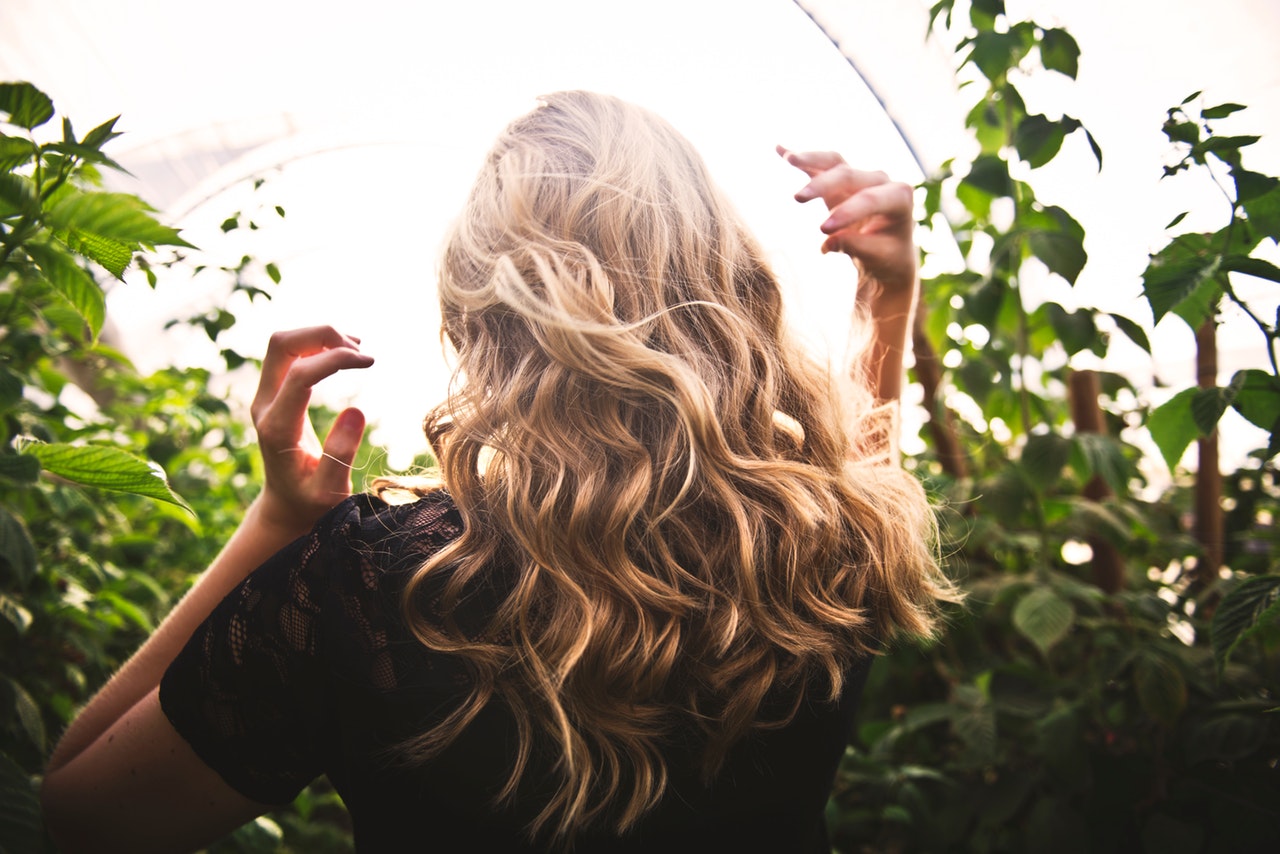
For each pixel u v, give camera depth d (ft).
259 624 1.74
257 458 6.81
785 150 2.66
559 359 1.92
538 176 2.15
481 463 2.04
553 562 1.75
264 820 3.77
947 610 4.50
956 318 4.79
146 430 5.91
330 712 1.75
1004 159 3.86
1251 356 5.25
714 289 2.19
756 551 1.88
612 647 1.72
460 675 1.70
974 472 5.22
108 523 5.05
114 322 8.05
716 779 1.82
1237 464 5.66
